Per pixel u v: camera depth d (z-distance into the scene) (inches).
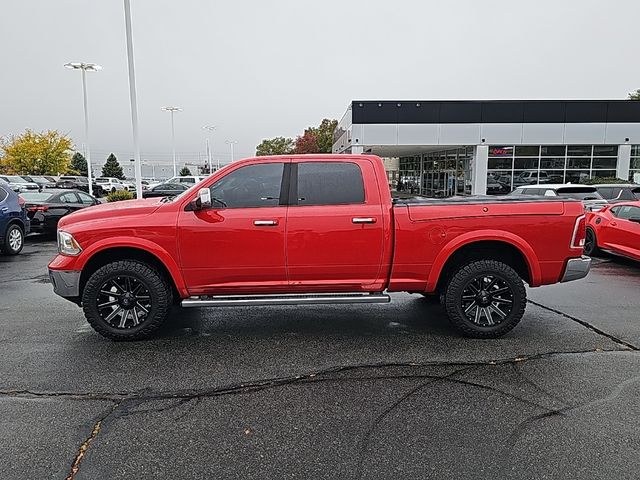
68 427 129.1
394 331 209.9
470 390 151.2
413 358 178.2
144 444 121.0
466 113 974.4
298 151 3221.0
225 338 201.0
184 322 222.8
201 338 201.0
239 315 235.0
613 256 420.8
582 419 132.6
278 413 137.0
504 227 195.3
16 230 426.9
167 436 124.8
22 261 393.7
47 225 517.0
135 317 196.4
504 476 107.9
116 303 195.6
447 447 119.3
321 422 131.9
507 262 209.5
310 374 164.1
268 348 189.2
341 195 195.8
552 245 196.9
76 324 220.1
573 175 1009.5
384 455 116.3
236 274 194.5
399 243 194.2
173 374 164.1
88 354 182.4
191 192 194.4
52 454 116.6
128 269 192.5
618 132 983.0
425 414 135.9
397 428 128.5
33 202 516.7
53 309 245.4
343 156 198.1
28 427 129.0
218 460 114.5
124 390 151.7
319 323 221.6
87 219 193.8
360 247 194.1
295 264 194.2
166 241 189.9
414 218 193.9
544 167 1005.8
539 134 982.4
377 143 977.5
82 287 196.4
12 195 428.8
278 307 249.1
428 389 152.1
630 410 137.6
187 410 138.8
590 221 413.1
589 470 110.0
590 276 332.2
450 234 195.0
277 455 116.4
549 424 130.0
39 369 167.9
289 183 195.0
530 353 182.7
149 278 193.5
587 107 977.5
